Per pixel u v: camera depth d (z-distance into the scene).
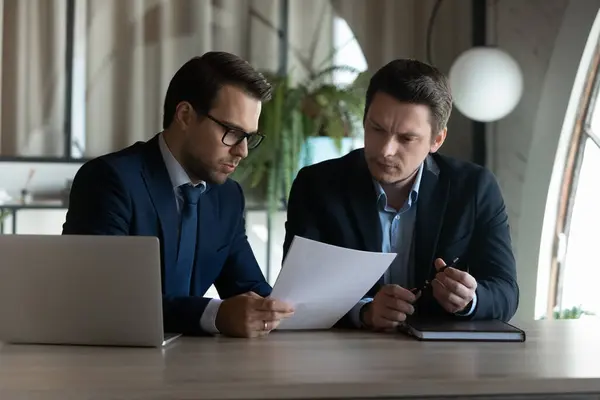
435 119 1.59
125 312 1.29
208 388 0.99
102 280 1.29
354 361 1.17
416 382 1.03
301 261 1.38
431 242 1.70
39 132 3.29
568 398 1.07
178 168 1.69
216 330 1.43
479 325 1.45
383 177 1.62
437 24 3.71
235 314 1.40
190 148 1.66
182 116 1.65
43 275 1.30
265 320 1.40
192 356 1.21
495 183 1.79
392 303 1.47
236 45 3.53
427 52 3.71
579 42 2.97
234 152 1.65
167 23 3.42
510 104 3.08
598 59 2.98
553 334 1.48
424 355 1.24
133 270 1.28
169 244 1.65
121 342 1.30
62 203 3.28
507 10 3.47
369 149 1.61
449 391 1.04
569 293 3.26
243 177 3.29
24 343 1.33
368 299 1.59
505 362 1.18
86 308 1.30
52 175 3.27
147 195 1.64
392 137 1.57
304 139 3.27
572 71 3.01
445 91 1.61
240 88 1.62
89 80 3.34
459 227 1.71
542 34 3.21
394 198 1.73
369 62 3.66
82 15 3.33
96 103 3.35
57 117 3.30
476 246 1.74
